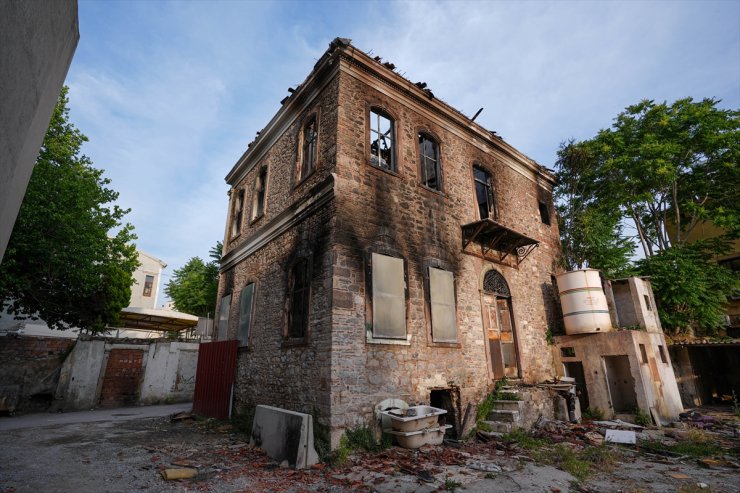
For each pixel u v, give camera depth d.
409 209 9.48
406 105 10.36
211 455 7.02
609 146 16.53
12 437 8.72
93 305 15.53
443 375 8.88
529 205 13.78
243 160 13.98
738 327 14.76
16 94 2.71
